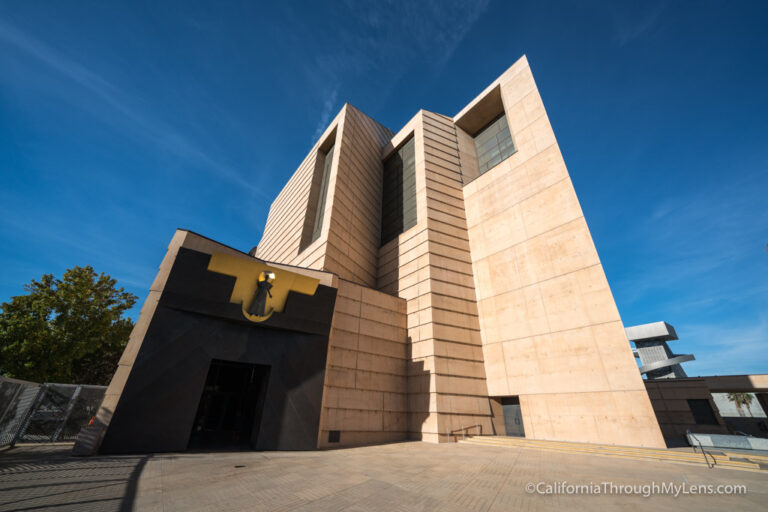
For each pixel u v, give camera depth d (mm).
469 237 27562
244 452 13750
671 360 37156
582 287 19438
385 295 23984
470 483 8258
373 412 19938
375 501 6699
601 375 17375
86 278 26359
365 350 21281
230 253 17078
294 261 29031
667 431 30188
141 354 13062
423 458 12578
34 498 6238
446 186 29438
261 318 15961
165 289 14141
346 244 26484
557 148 23859
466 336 23078
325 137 34281
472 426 20141
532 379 20031
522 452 14547
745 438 14391
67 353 23578
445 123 33969
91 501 6234
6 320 22250
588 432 16969
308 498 6855
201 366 14227
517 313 22109
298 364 16594
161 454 12125
